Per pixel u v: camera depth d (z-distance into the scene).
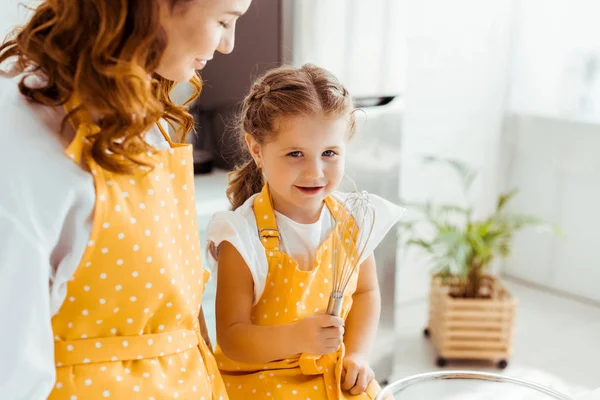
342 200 1.17
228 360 1.10
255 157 1.09
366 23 2.10
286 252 1.10
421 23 2.90
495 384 0.74
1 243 0.67
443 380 0.74
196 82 0.98
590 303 3.16
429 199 3.15
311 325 0.94
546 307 3.12
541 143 3.22
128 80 0.70
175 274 0.84
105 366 0.79
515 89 3.29
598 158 3.01
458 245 2.60
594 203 3.08
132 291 0.79
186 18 0.73
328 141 1.00
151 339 0.83
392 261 2.35
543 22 3.12
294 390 1.04
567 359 2.64
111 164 0.74
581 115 3.05
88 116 0.76
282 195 1.03
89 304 0.78
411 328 2.95
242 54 2.06
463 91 3.14
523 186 3.36
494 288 2.68
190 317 0.89
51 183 0.71
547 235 3.30
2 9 1.62
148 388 0.81
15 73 0.79
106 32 0.69
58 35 0.72
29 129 0.72
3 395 0.67
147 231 0.79
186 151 0.89
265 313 1.08
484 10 3.12
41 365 0.69
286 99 0.99
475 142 3.26
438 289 2.66
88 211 0.74
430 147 3.09
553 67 3.12
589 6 2.94
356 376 1.06
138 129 0.73
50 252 0.71
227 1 0.74
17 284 0.67
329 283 1.10
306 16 1.96
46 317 0.69
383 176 2.27
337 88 1.04
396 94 2.24
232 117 2.12
